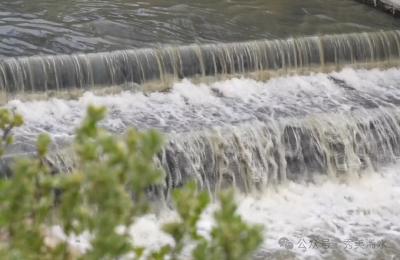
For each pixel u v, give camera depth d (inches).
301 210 617.6
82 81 701.3
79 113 668.1
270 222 595.8
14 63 675.4
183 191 159.3
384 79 818.8
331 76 805.9
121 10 864.9
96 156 156.0
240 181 629.9
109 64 711.1
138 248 178.1
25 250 168.6
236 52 765.3
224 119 670.5
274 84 768.3
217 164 620.1
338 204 631.8
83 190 165.9
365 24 905.5
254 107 706.2
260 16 896.3
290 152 657.6
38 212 173.3
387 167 701.3
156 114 677.3
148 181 151.9
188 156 605.6
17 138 591.2
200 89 736.3
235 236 146.2
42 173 179.3
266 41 783.7
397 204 638.5
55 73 689.6
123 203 149.3
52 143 575.8
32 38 762.2
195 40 801.6
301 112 697.0
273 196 636.7
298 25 878.4
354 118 695.1
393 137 709.9
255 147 637.9
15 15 817.5
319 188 655.1
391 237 587.8
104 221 148.4
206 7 907.4
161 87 733.3
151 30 815.7
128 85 719.7
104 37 783.7
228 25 855.7
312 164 666.8
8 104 665.6
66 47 749.9
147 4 895.7
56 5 861.8
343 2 987.9
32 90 682.2
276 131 653.9
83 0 889.5
